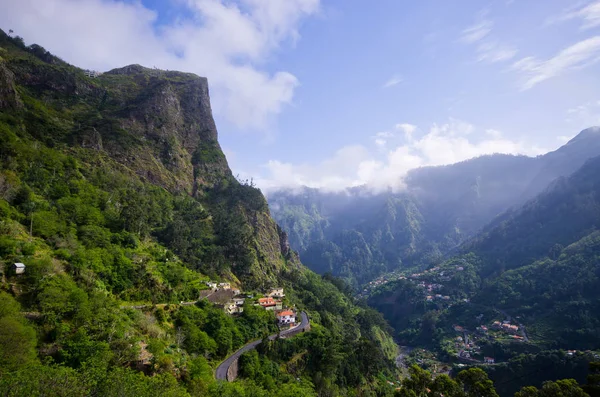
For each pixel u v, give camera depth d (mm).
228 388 56375
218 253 129375
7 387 31812
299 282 171625
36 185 95500
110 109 178375
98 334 51312
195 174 184375
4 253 58750
